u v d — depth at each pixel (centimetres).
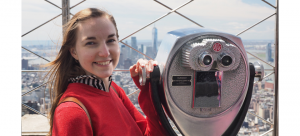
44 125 215
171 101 78
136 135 75
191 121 82
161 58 82
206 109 82
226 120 84
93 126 62
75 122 55
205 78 80
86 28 63
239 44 81
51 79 76
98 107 64
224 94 83
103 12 68
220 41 76
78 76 67
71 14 175
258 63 91
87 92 65
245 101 89
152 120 85
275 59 199
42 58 163
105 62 66
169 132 81
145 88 86
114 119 67
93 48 64
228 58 78
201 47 75
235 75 83
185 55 76
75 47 67
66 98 61
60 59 71
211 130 84
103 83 70
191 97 80
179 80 79
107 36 65
